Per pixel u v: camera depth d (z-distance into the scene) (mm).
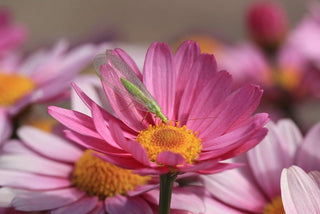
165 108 218
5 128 257
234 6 888
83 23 817
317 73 324
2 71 289
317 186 209
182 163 196
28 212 226
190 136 212
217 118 212
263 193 229
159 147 210
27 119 264
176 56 218
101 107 216
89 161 231
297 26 346
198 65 217
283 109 327
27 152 239
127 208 222
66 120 202
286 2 848
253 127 200
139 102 214
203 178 226
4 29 309
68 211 222
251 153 232
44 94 258
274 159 231
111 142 202
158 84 218
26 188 227
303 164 228
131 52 312
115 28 378
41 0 883
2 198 222
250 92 208
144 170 194
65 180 234
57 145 240
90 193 229
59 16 833
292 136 235
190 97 216
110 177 228
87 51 281
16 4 856
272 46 357
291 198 208
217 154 201
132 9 872
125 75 214
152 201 223
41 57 292
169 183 204
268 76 340
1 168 232
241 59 344
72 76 262
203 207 217
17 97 272
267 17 353
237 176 230
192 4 902
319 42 333
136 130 215
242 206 225
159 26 825
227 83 214
